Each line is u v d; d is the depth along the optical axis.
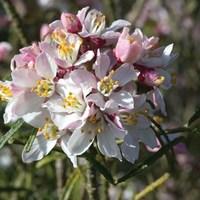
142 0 0.81
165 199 0.82
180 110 0.93
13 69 0.43
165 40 0.93
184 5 0.95
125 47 0.42
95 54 0.42
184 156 0.79
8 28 0.94
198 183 0.82
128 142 0.42
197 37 0.99
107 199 0.57
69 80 0.41
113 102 0.41
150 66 0.43
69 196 0.56
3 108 0.49
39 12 0.88
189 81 0.94
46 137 0.42
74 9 0.94
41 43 0.42
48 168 0.70
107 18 0.75
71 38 0.42
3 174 0.79
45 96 0.42
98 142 0.42
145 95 0.42
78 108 0.41
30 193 0.64
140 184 0.74
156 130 0.49
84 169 0.53
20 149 0.78
